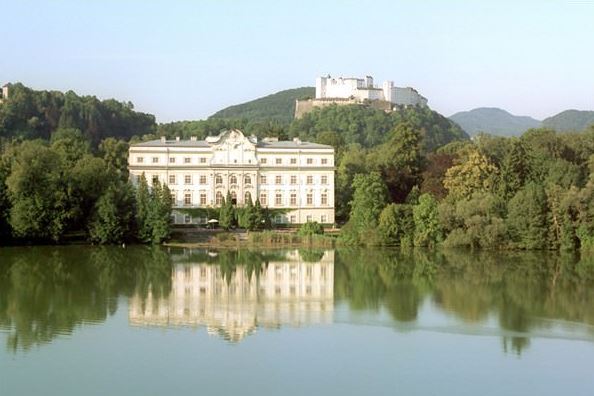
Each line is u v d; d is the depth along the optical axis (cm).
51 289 12200
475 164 19862
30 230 17938
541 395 7312
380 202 19462
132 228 19225
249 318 10156
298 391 7375
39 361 8162
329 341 8994
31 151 18325
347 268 14925
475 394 7325
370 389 7431
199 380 7638
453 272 14300
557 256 16812
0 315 10231
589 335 9331
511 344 8881
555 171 19425
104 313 10406
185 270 14525
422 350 8638
